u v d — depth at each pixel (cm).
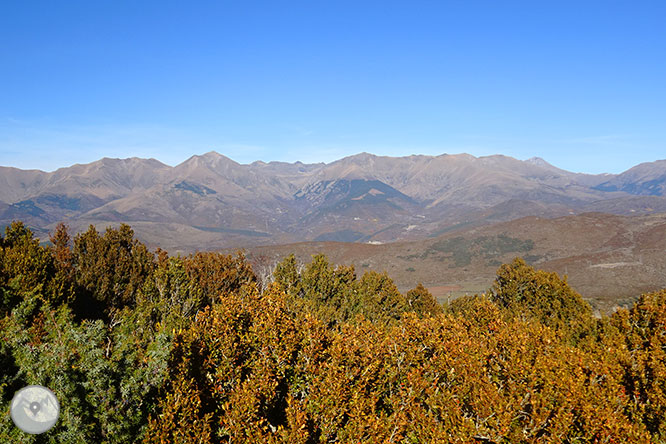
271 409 864
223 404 787
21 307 912
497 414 878
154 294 1592
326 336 1101
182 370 757
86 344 675
